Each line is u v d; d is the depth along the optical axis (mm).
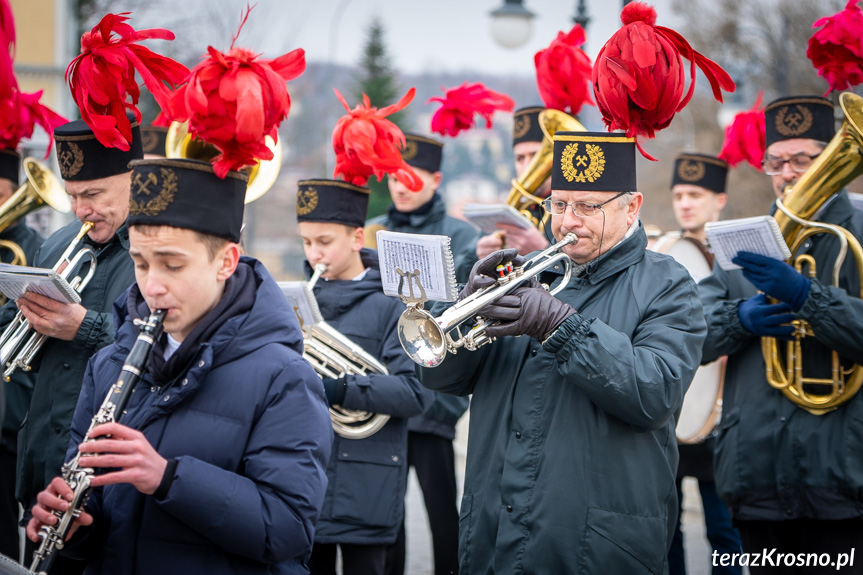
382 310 4812
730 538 5746
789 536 4648
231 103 2670
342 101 4461
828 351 4492
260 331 2854
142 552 2762
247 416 2779
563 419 3363
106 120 3172
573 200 3455
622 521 3279
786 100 4844
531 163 5535
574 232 3461
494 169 68125
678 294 3439
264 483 2740
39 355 4172
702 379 5695
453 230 6781
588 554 3256
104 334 3879
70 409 4027
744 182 25328
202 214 2711
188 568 2742
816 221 4617
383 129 4281
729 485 4695
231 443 2764
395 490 4676
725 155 5680
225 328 2807
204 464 2666
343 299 4805
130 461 2557
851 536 4441
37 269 3621
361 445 4625
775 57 23938
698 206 6773
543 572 3281
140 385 2898
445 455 5965
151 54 3219
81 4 20203
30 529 2697
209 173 2730
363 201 4875
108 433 2568
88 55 3168
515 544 3344
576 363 3197
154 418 2795
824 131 4828
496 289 3314
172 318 2762
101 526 2848
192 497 2609
